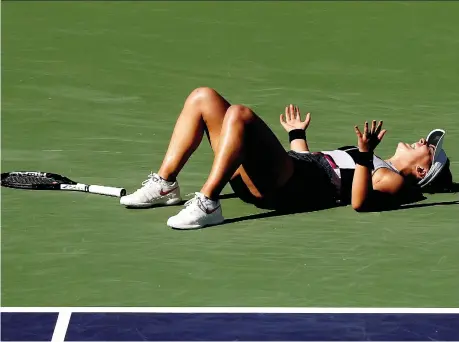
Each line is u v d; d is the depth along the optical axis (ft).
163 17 180.34
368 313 83.15
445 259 92.89
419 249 94.68
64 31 170.50
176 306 84.12
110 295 85.97
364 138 100.01
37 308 83.76
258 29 174.40
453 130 129.70
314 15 182.39
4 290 86.79
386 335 79.61
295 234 97.50
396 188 103.04
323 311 83.35
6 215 101.71
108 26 174.09
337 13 183.42
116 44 164.86
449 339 79.10
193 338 79.00
